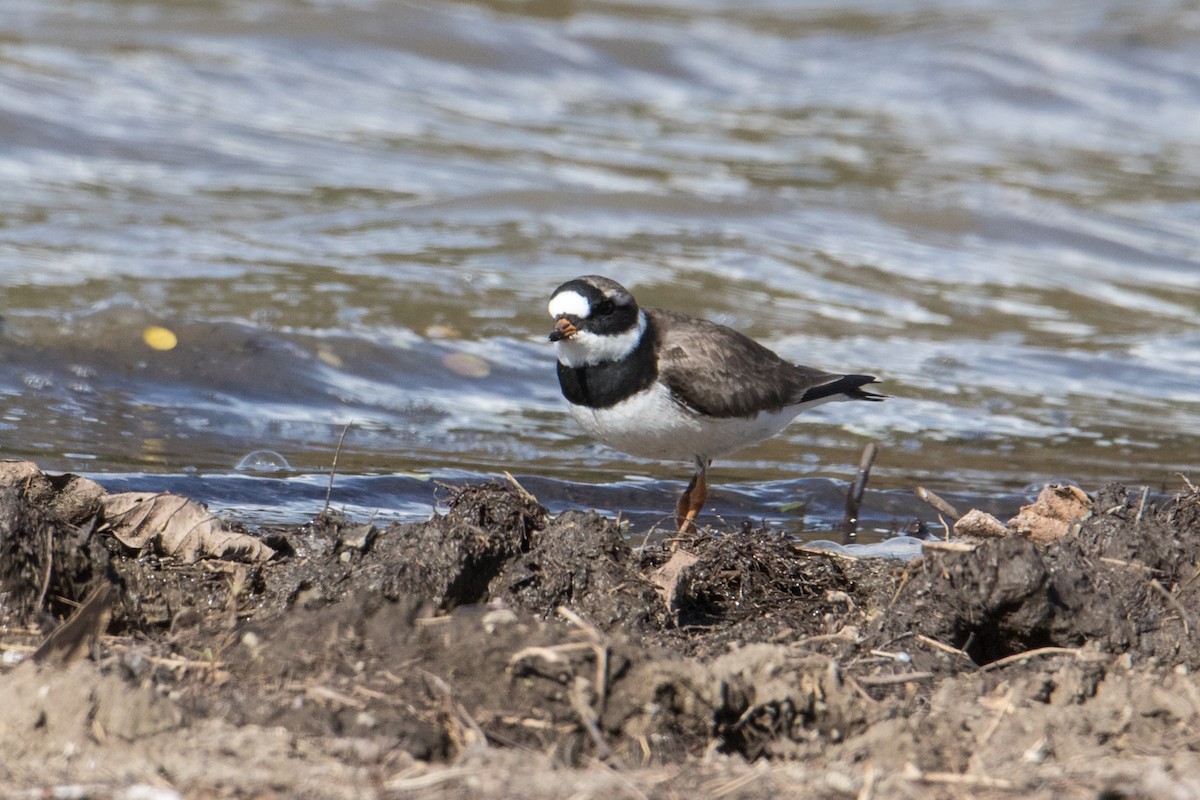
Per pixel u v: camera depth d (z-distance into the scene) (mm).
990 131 28984
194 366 14336
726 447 10594
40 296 15594
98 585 7586
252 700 6180
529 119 26172
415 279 17766
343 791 5438
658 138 26016
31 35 25109
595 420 10414
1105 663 7082
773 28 34719
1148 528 8156
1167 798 5484
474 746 5895
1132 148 28547
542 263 18953
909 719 6340
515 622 6578
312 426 13258
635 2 35062
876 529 11289
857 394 11383
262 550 8367
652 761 6020
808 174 24531
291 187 20922
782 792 5664
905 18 36000
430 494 11414
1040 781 5801
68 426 12367
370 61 27188
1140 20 35125
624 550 8055
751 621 8039
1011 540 7605
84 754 5727
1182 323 18969
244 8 28062
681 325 10508
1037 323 18562
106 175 20422
